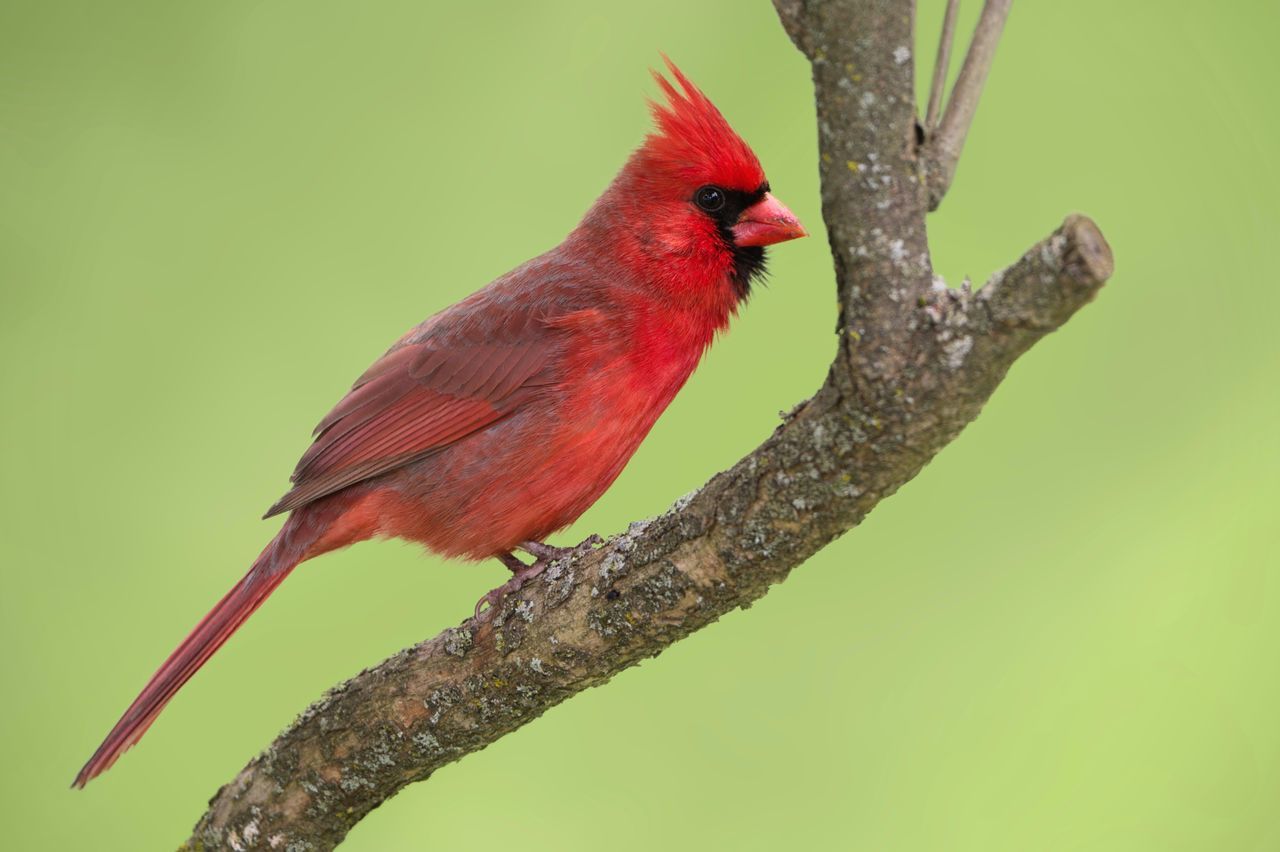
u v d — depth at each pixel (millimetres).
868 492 5199
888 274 4863
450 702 6484
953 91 4957
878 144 4816
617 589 5988
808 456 5215
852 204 4863
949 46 4934
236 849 7000
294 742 6809
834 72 4812
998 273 4730
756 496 5426
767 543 5488
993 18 4953
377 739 6629
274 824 6918
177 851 7133
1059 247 4523
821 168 4926
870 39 4762
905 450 5031
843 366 5000
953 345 4793
